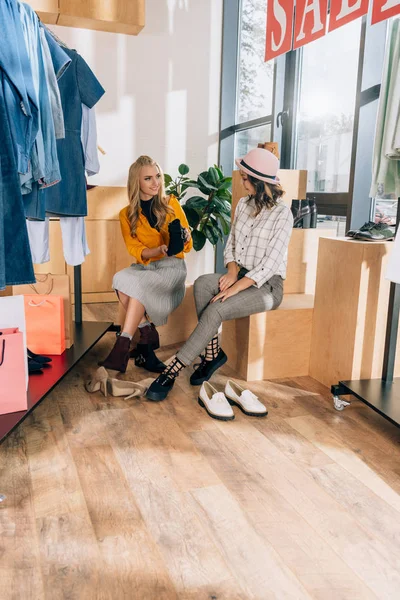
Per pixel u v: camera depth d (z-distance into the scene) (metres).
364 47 3.05
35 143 1.91
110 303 4.61
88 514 1.61
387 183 2.49
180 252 2.96
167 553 1.44
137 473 1.85
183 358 2.51
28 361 2.35
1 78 1.68
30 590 1.30
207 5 4.95
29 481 1.78
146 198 2.92
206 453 2.00
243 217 2.78
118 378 2.76
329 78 3.70
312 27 2.91
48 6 3.61
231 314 2.56
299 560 1.43
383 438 2.16
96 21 3.84
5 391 1.90
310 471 1.89
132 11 3.83
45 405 2.41
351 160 3.21
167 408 2.41
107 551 1.44
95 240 4.52
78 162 2.40
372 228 2.58
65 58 2.10
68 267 4.44
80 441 2.07
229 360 3.00
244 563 1.41
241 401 2.39
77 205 2.43
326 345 2.70
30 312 2.55
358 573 1.39
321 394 2.62
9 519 1.57
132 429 2.19
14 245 1.75
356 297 2.43
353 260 2.45
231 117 5.19
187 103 5.06
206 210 4.64
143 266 2.93
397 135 2.31
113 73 4.78
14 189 1.73
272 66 4.52
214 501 1.69
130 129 4.91
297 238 3.20
